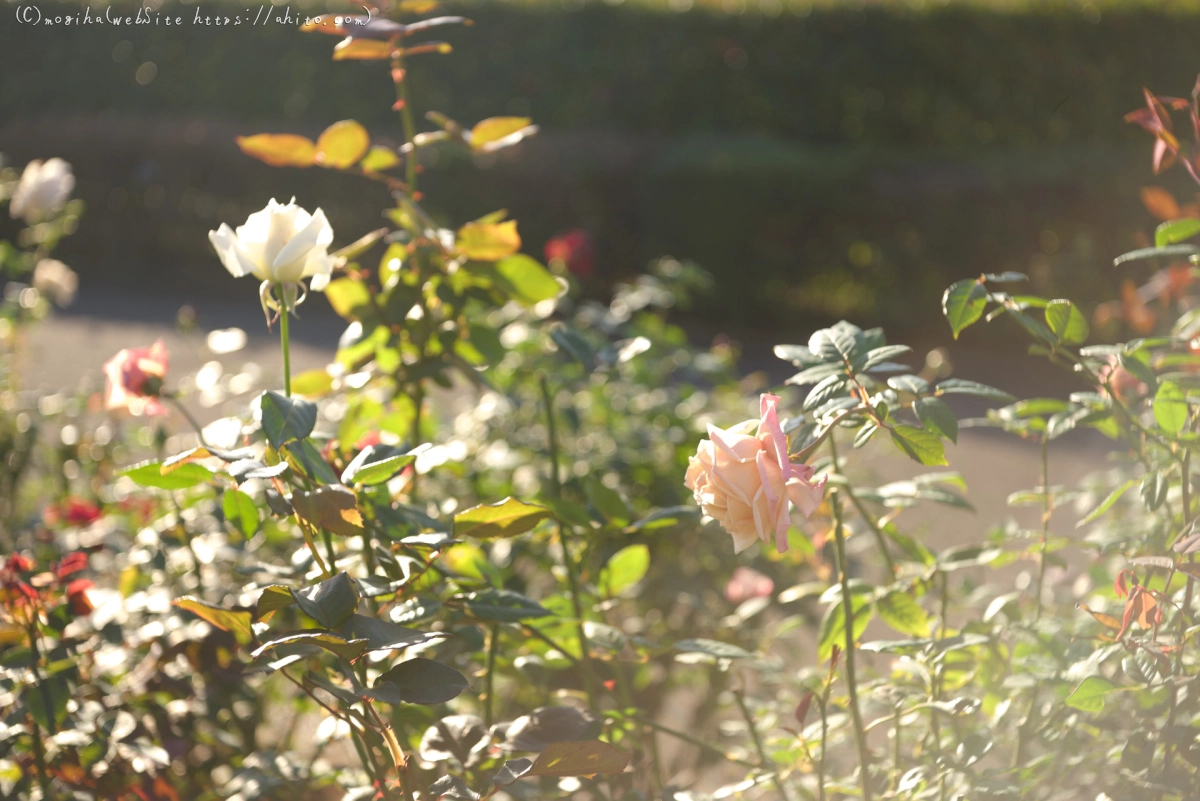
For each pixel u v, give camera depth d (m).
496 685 2.06
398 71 1.90
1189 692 1.54
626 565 1.84
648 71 9.32
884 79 8.89
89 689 1.82
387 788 1.54
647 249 8.26
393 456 1.57
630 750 1.77
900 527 3.88
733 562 2.41
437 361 1.93
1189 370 1.92
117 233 9.81
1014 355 7.23
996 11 8.64
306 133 9.64
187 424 3.74
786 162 7.82
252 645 1.76
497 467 2.49
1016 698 1.73
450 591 1.66
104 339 6.91
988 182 7.53
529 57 9.55
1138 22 8.50
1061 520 3.84
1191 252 1.71
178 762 1.89
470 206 8.67
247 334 7.35
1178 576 1.63
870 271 7.85
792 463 1.50
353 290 1.92
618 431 2.69
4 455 2.89
